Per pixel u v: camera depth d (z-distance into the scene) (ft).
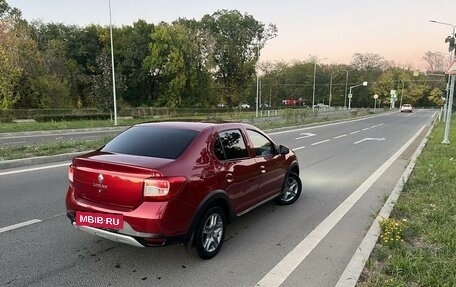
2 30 119.65
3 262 13.92
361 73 372.58
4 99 113.19
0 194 22.98
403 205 21.21
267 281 13.21
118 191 13.05
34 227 17.63
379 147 57.16
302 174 33.78
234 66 223.10
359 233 18.34
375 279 12.52
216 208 14.96
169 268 13.94
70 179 14.44
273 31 246.06
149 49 189.78
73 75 175.01
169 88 190.60
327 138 69.97
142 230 12.61
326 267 14.47
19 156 34.01
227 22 233.35
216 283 12.95
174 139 15.10
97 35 195.21
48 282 12.56
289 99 358.43
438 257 14.32
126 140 15.65
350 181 30.86
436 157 41.16
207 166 14.56
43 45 177.06
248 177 17.15
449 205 21.63
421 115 210.79
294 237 17.65
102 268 13.74
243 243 16.75
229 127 17.24
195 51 193.98
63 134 70.59
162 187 12.67
